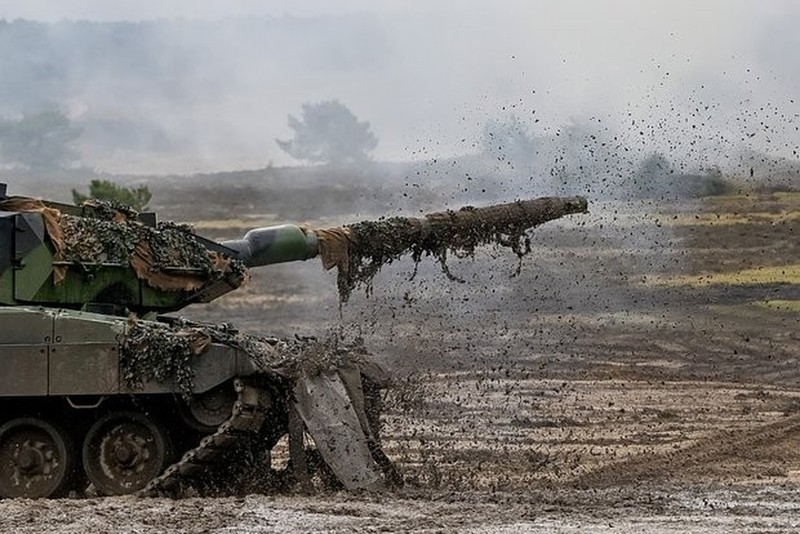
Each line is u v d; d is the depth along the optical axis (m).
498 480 61.09
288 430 59.44
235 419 56.66
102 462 59.31
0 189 62.16
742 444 72.88
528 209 70.44
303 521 48.09
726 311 117.81
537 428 79.12
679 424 80.31
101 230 62.28
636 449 71.56
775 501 53.81
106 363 57.34
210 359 57.09
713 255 124.69
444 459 68.19
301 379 57.81
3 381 57.88
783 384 97.00
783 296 118.69
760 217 126.62
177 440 60.12
